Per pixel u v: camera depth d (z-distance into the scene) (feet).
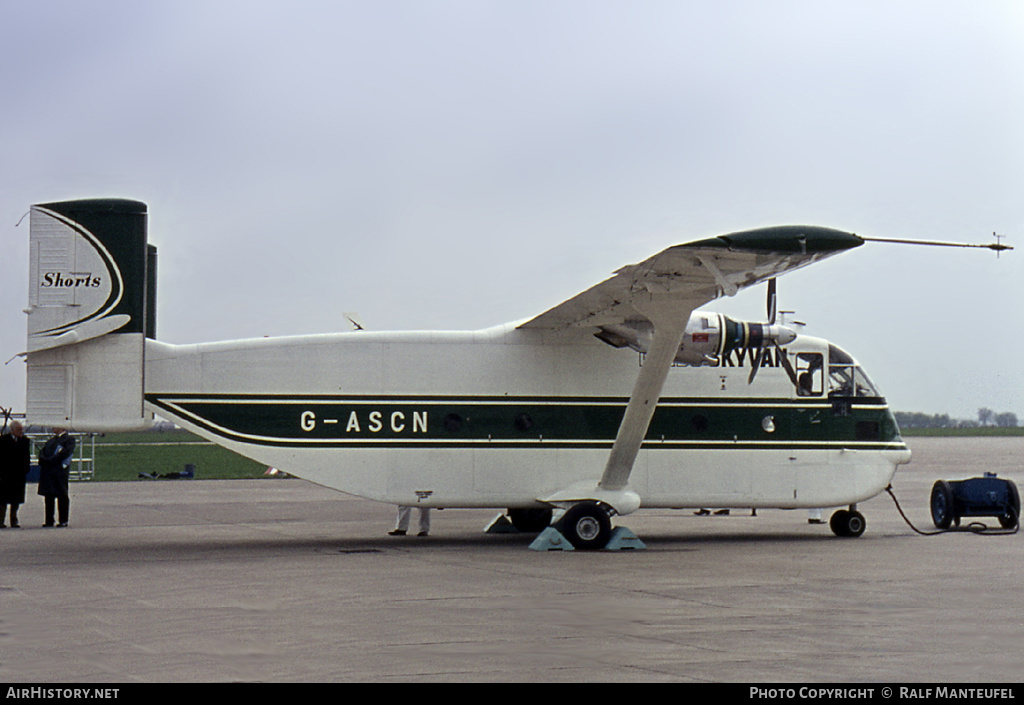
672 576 39.45
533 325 52.65
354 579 38.47
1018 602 33.35
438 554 47.52
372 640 27.02
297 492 98.12
